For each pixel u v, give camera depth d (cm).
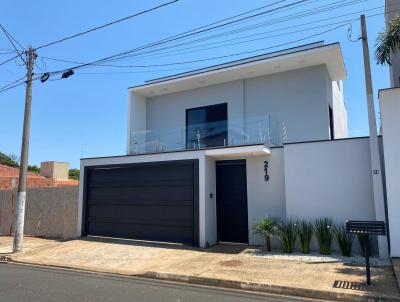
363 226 716
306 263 931
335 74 1523
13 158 4616
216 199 1316
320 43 1413
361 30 1052
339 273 816
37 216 1622
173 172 1320
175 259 1034
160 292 718
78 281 822
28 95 1324
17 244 1234
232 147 1211
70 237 1512
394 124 965
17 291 721
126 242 1335
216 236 1292
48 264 1049
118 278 864
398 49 973
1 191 1750
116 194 1440
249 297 685
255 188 1255
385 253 955
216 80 1587
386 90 981
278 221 1165
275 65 1429
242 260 991
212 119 1627
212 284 796
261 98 1527
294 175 1158
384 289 689
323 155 1127
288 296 698
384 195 1013
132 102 1717
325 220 1070
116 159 1441
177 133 1434
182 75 1672
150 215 1350
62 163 3006
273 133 1325
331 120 1522
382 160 1034
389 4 1259
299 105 1448
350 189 1081
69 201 1552
